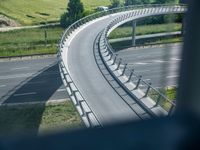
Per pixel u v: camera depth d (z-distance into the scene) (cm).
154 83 5150
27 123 3947
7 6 10650
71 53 4588
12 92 4788
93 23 6538
